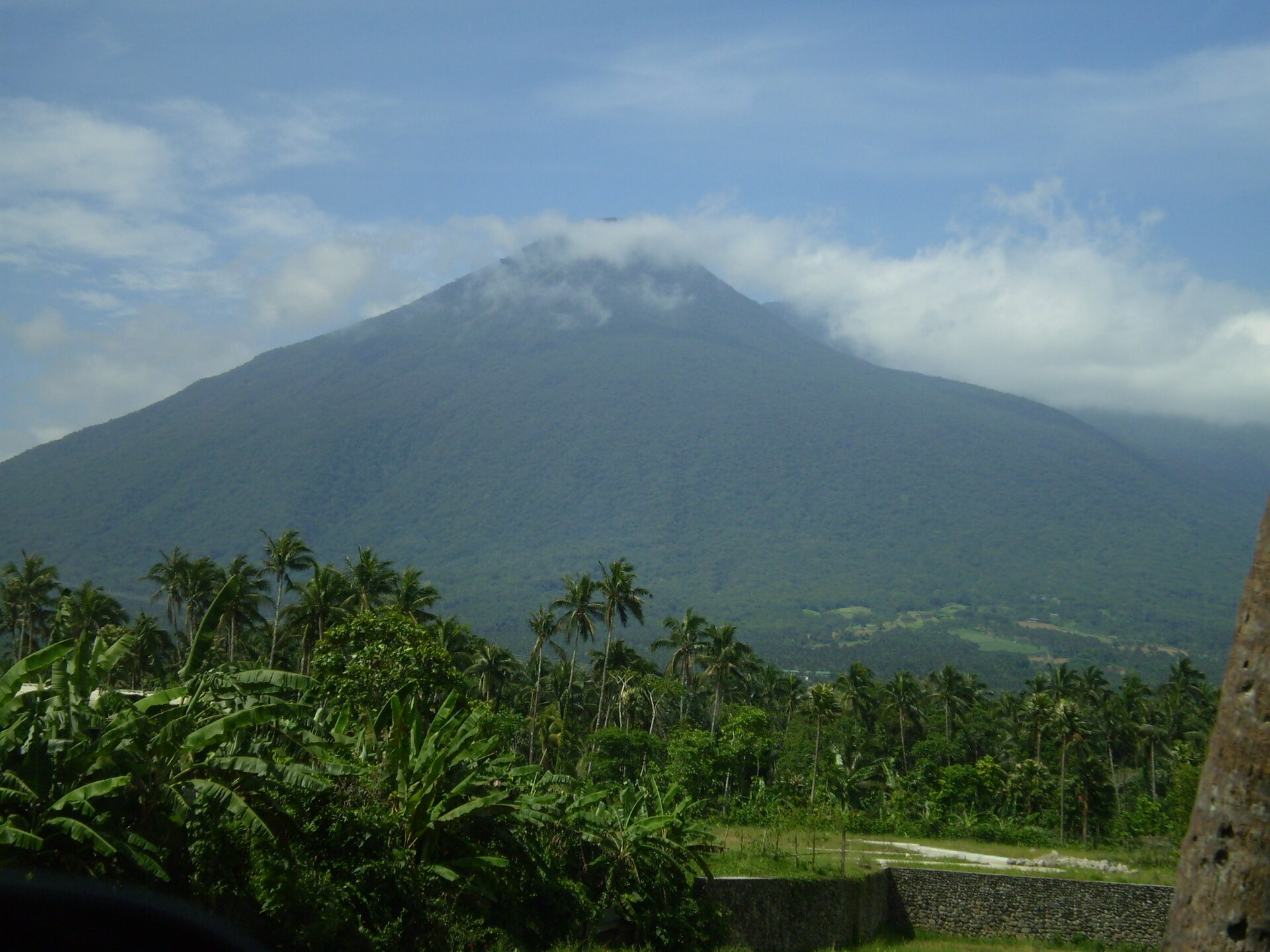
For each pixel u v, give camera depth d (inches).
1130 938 1341.0
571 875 864.9
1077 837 2679.6
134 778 502.6
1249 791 290.2
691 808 1015.0
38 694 510.6
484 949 676.1
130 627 2534.5
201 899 498.6
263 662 2763.3
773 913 1101.1
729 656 3253.0
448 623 2345.0
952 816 2338.8
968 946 1280.8
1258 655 297.3
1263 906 282.0
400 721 731.4
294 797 600.1
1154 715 3688.5
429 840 692.7
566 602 3016.7
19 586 2593.5
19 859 445.7
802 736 2780.5
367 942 587.5
